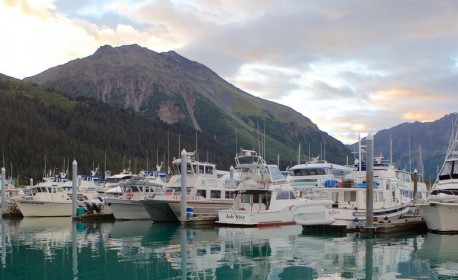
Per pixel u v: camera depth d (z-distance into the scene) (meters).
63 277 22.66
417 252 28.73
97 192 69.69
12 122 169.12
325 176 54.59
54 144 165.62
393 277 22.34
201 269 24.16
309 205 41.41
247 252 28.95
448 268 24.25
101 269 24.28
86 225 48.06
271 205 43.16
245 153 46.00
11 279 22.34
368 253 28.47
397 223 37.22
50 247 31.94
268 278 22.30
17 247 32.09
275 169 45.34
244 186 44.41
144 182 54.62
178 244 32.47
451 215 36.00
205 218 44.50
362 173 48.53
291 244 32.06
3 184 62.31
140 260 26.59
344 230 38.22
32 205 59.62
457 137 42.28
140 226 46.00
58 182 72.50
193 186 49.91
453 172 40.16
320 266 24.80
